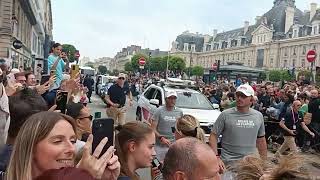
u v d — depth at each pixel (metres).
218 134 5.40
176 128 4.82
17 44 33.03
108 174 2.17
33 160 1.99
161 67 92.94
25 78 6.62
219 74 35.47
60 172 1.49
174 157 2.11
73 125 2.11
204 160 2.06
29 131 1.98
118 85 12.12
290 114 10.98
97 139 2.61
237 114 5.35
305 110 13.26
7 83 5.30
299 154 1.99
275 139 12.98
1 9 34.59
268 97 17.30
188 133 4.71
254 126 5.31
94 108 23.78
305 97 14.59
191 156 2.07
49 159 1.97
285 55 103.06
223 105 15.66
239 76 34.62
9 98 3.16
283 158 1.90
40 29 75.44
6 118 2.88
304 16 103.12
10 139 2.86
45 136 1.98
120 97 12.17
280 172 1.84
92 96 35.75
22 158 1.97
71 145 2.04
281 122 11.05
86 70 52.31
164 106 7.21
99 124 2.64
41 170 1.98
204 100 12.18
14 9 38.78
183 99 11.91
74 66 5.79
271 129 13.10
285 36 104.94
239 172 2.30
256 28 113.94
